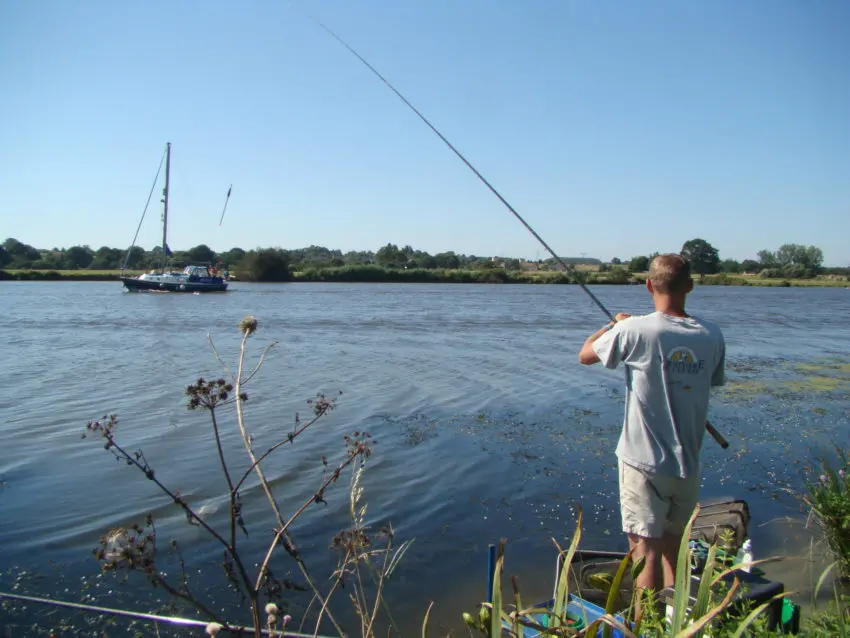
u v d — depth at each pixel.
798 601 4.31
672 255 3.66
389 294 58.28
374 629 4.23
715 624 2.61
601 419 10.03
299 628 4.17
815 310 42.69
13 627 4.18
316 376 13.85
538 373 14.45
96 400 11.17
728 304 49.59
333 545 3.09
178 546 5.43
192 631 4.16
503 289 72.19
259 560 5.20
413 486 6.88
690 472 3.44
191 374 13.99
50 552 5.31
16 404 10.83
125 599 4.58
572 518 6.07
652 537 3.42
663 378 3.45
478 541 5.58
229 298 49.72
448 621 4.35
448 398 11.55
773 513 6.15
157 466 7.54
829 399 11.80
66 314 32.88
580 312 36.38
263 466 7.48
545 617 3.32
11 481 7.02
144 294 54.84
